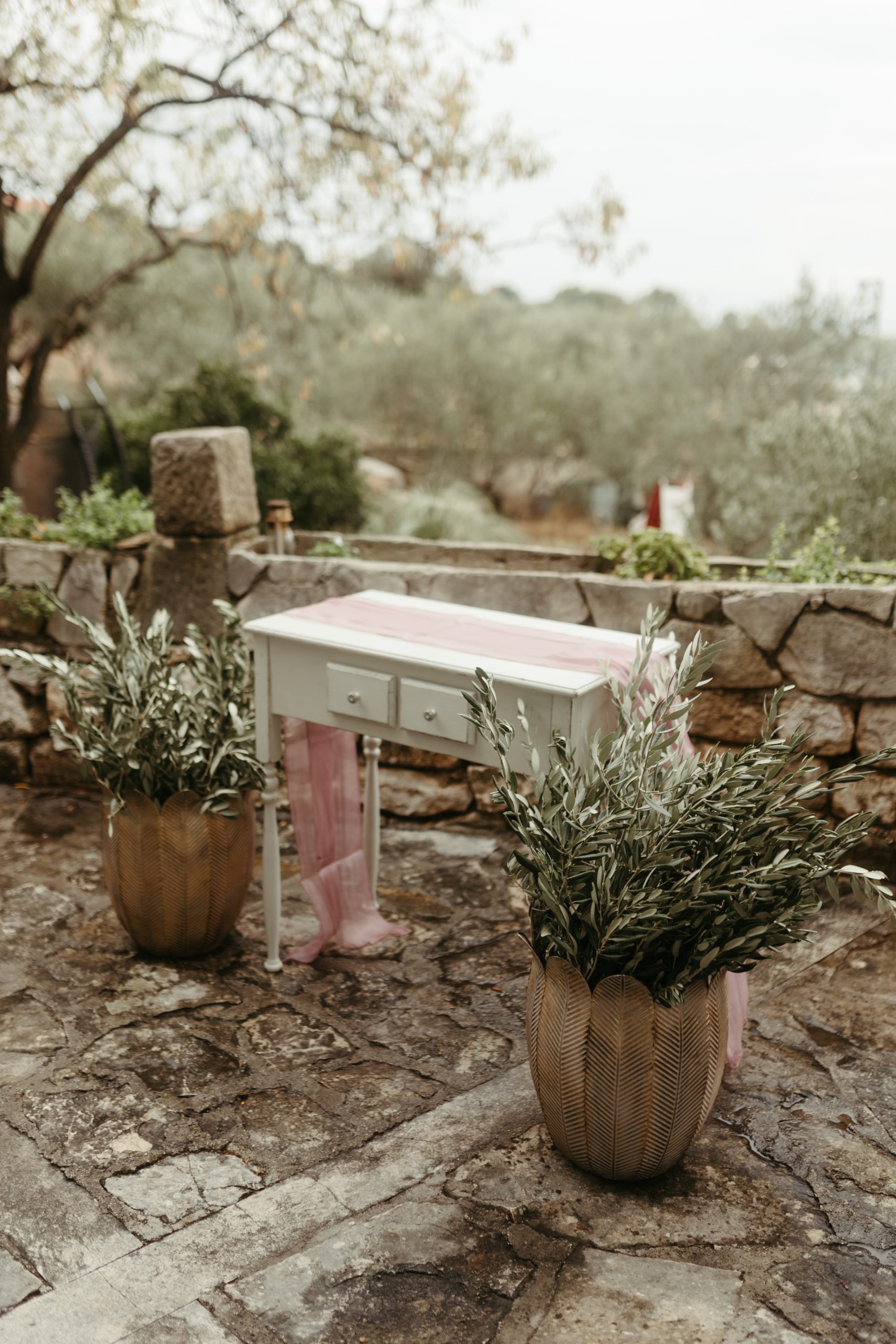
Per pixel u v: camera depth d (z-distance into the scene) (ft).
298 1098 8.02
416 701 8.62
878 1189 7.08
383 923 10.59
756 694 12.00
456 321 51.90
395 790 13.61
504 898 11.57
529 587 12.81
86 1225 6.63
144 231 29.76
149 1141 7.47
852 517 28.50
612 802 6.89
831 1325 5.90
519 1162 7.35
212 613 14.02
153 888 9.66
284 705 9.53
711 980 6.86
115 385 48.91
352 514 30.09
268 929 9.88
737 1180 7.18
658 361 53.78
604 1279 6.24
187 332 47.09
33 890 11.53
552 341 56.70
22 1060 8.40
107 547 14.39
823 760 11.88
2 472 25.44
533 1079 7.37
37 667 9.82
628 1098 6.72
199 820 9.62
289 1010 9.29
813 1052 8.72
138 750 9.43
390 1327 5.87
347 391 50.85
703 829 6.67
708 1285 6.19
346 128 24.75
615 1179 7.10
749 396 50.21
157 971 9.92
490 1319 5.93
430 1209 6.82
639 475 51.57
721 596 11.92
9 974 9.77
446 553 16.74
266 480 28.09
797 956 10.32
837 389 50.01
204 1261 6.35
